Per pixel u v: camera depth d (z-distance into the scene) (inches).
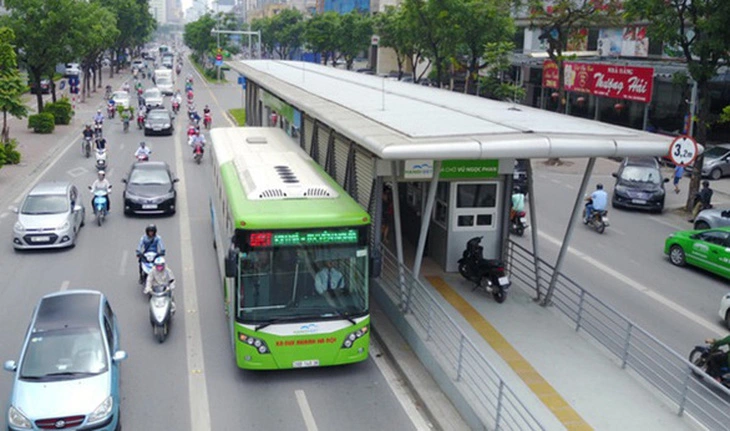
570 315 587.8
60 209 780.6
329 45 3056.1
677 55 1003.9
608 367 460.1
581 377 444.1
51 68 1771.7
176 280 680.4
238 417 427.2
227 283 538.0
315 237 454.0
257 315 451.2
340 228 456.1
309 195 497.0
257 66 1400.1
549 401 412.2
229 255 439.5
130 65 4638.3
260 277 450.6
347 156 630.5
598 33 1841.8
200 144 1315.2
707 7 915.4
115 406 396.8
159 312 534.6
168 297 551.8
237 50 4306.1
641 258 815.7
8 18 1676.9
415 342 502.9
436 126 494.6
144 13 4379.9
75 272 697.0
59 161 1302.9
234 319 460.4
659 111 1601.9
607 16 1380.4
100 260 738.2
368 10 4190.5
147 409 435.2
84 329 426.9
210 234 847.7
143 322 576.4
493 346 484.1
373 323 560.4
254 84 1414.9
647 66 1478.8
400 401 450.0
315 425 418.9
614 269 768.9
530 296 588.1
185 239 824.3
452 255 623.8
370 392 460.8
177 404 442.6
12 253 753.6
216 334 553.9
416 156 424.8
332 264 458.3
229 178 573.9
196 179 1172.5
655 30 967.0
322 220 451.5
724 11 895.1
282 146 732.0
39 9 1675.7
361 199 593.0
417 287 532.4
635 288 705.6
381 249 593.0
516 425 374.3
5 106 1216.2
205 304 619.2
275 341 451.2
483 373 443.8
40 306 449.7
